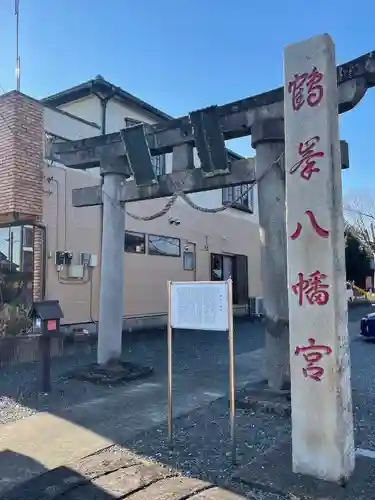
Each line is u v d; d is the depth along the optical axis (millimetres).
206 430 4867
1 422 5172
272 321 5906
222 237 16531
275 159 6023
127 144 7188
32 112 9719
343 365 3682
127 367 7512
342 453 3564
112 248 7566
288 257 3916
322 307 3707
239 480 3641
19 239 9977
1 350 8211
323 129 3842
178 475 3764
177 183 6988
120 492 3469
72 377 7250
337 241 3779
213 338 12102
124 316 12266
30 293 9789
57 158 10055
